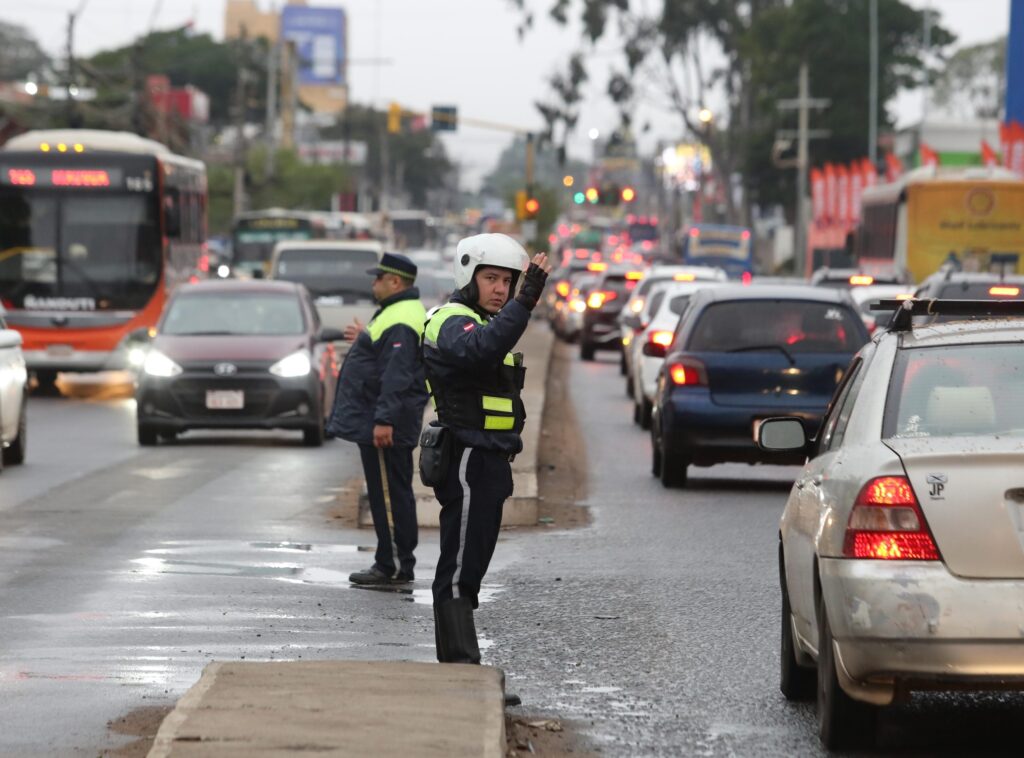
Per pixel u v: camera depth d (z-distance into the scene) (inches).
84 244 3786.9
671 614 1295.5
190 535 1668.3
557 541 1678.2
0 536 1649.9
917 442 841.5
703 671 1099.9
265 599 1326.3
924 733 938.1
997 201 4889.3
